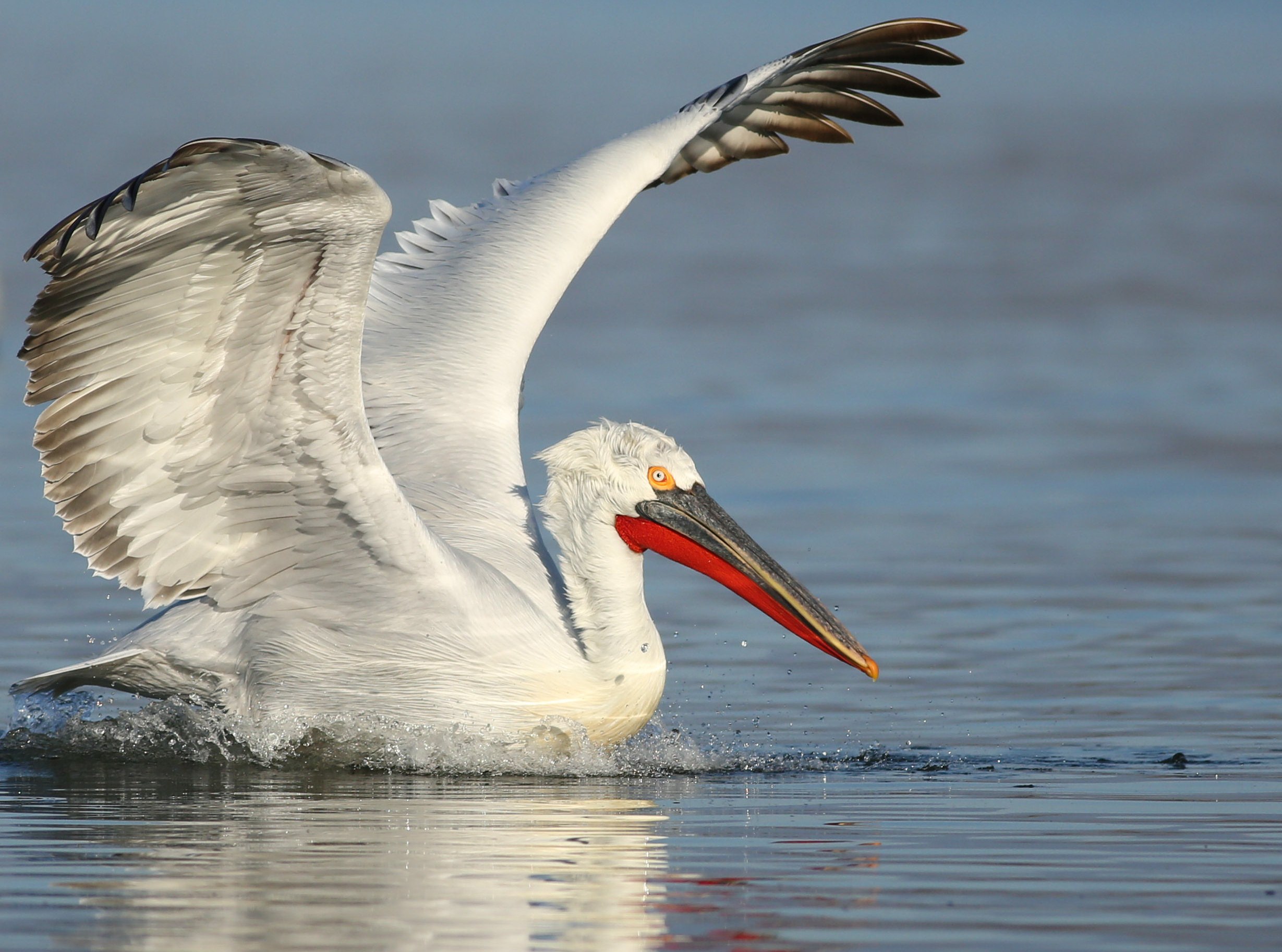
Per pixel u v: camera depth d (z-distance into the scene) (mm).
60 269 10398
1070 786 10688
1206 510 20984
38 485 21625
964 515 20578
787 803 10234
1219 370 30328
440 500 13102
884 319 36156
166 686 12297
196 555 11703
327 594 11930
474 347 14344
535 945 6977
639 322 35531
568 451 12328
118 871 8148
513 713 12000
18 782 10953
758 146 16797
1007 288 40469
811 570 17938
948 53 15750
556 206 15375
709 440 24453
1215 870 8281
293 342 10672
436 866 8320
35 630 15094
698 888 7910
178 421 11102
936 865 8391
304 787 10922
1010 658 14695
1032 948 6930
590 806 10125
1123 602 16656
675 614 16547
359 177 9742
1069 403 27547
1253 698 13297
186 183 9844
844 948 6945
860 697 13547
